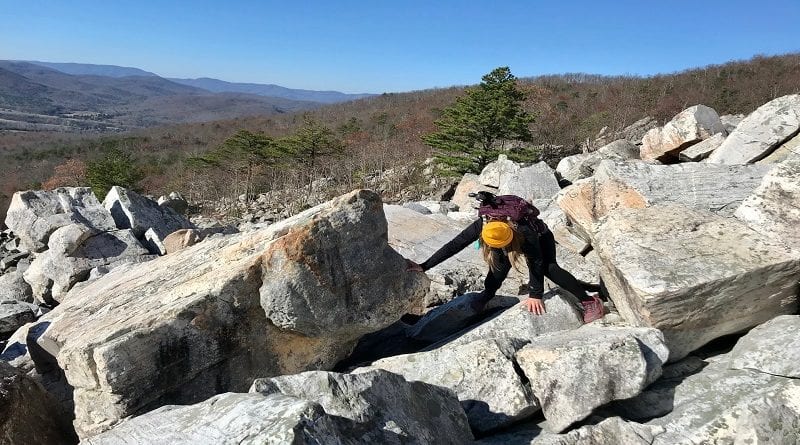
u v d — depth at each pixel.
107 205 10.33
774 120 7.31
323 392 2.71
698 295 3.48
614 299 4.26
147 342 3.41
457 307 4.72
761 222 4.04
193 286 3.90
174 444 2.27
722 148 7.62
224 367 3.73
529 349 3.42
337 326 3.89
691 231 4.07
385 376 2.92
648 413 3.24
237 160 33.91
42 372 4.95
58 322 4.45
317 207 4.23
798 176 4.05
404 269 4.23
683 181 5.05
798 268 3.59
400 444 2.58
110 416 3.41
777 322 3.59
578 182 5.79
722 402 3.13
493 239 3.92
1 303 8.14
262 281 3.80
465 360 3.53
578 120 32.94
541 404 3.21
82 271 8.53
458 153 27.55
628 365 3.15
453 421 3.06
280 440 1.96
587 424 3.15
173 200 23.53
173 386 3.53
